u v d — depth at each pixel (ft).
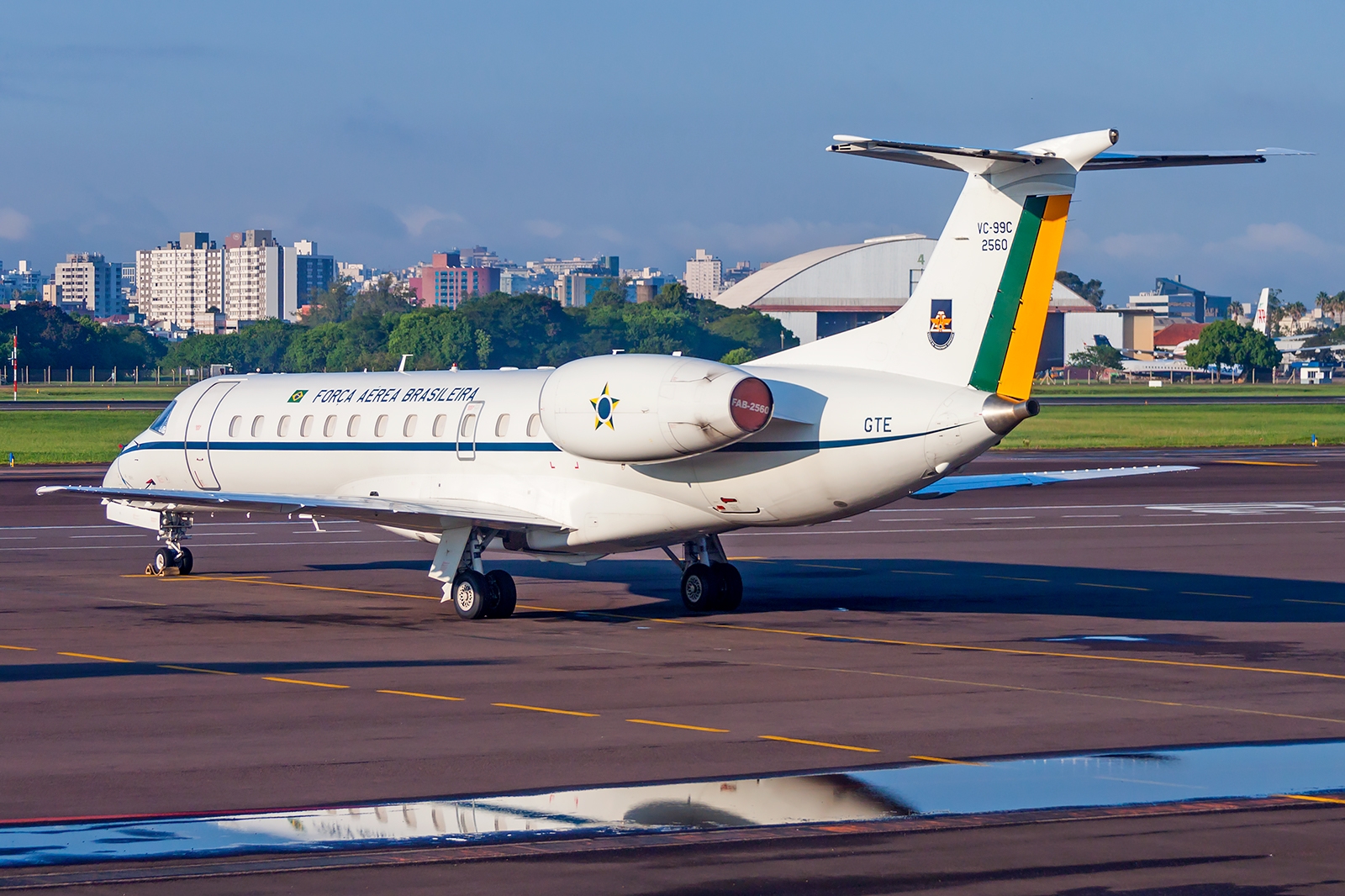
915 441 245.24
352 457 318.86
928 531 441.27
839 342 265.34
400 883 119.96
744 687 205.46
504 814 139.44
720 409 242.99
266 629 261.85
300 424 330.95
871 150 231.09
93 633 255.70
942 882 119.96
